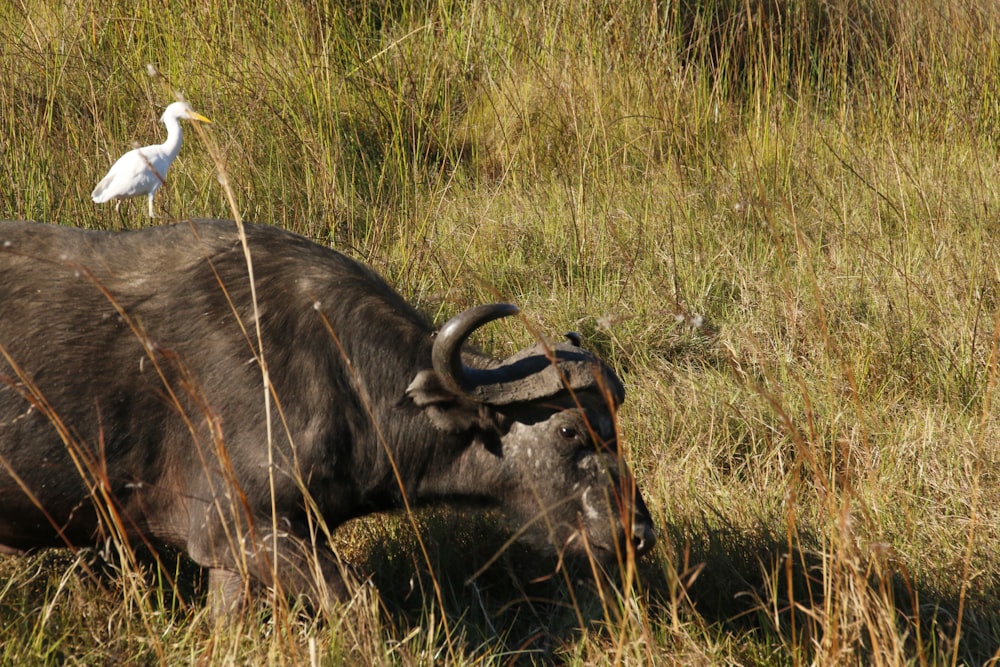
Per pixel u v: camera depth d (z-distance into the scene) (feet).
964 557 53.42
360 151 100.01
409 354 46.70
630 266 82.58
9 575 48.37
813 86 122.42
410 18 117.60
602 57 116.16
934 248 88.07
